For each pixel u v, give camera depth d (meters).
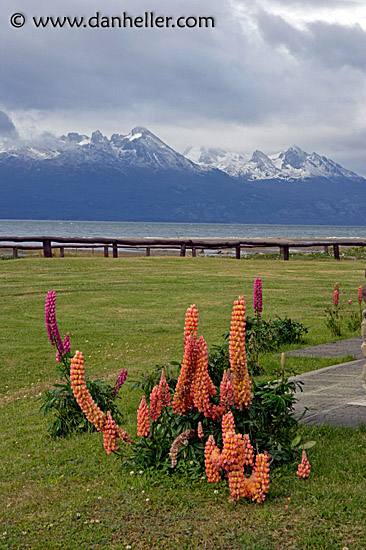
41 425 7.49
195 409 5.29
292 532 4.14
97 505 4.73
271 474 5.04
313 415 6.73
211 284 21.80
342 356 10.48
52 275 23.91
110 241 30.45
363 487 4.73
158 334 13.73
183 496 4.79
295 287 21.06
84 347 12.48
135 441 5.97
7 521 4.56
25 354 11.91
